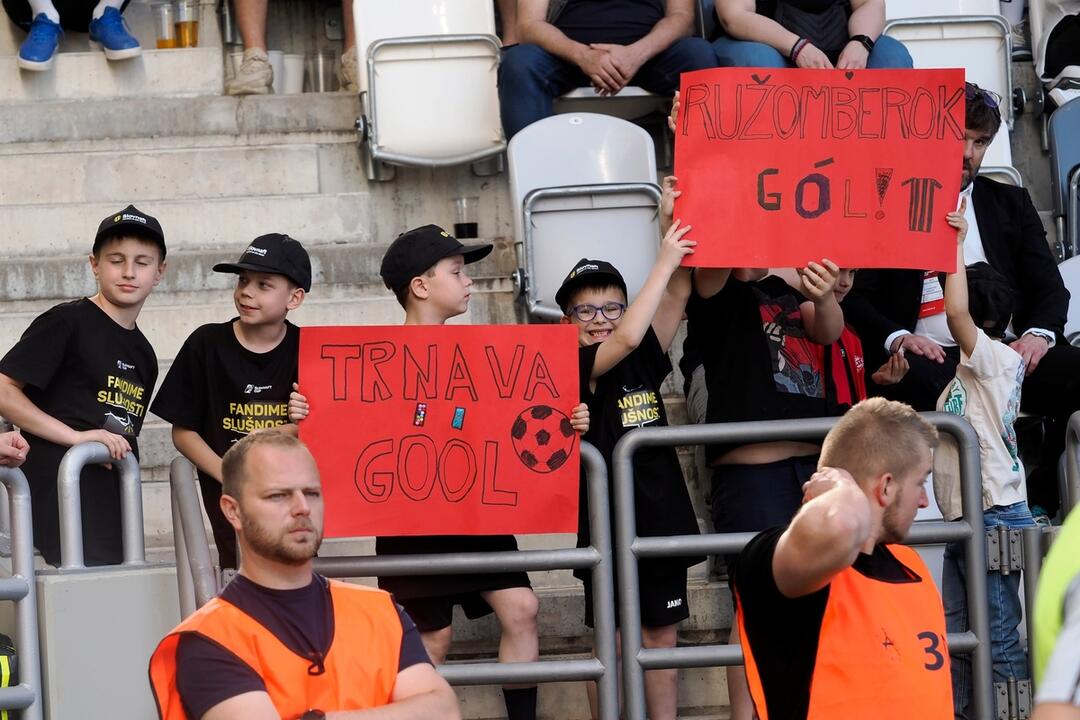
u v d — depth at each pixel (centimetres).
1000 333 1994
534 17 2412
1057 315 2028
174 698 1103
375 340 1524
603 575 1508
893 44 2453
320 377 1523
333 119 2572
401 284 1634
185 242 2425
